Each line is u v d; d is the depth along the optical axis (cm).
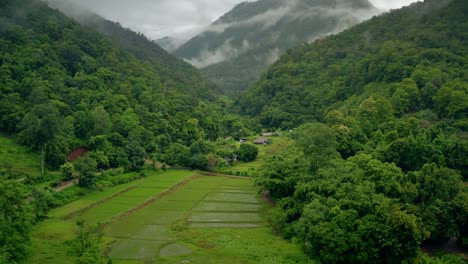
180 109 13375
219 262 4175
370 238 3962
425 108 10294
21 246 4025
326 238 4003
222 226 5438
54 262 4034
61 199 6334
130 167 8762
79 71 11506
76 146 8800
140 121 10912
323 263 4109
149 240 4850
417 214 4381
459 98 9288
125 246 4650
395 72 12012
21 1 13250
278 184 6175
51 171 7806
